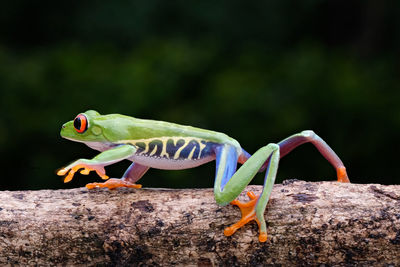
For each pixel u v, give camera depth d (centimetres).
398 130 1007
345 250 402
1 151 941
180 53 1110
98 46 1155
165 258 411
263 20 1406
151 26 1332
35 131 958
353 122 1021
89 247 411
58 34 1352
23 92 1008
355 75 1098
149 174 917
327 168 966
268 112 989
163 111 1008
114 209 418
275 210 407
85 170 380
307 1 1434
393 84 1123
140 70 1036
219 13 1366
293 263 407
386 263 402
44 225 410
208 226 407
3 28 1350
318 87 1042
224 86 1028
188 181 920
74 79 1023
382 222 399
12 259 412
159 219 410
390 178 1007
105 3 1335
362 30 1519
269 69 1120
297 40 1474
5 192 436
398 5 1498
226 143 419
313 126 1019
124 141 405
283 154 446
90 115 413
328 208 406
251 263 408
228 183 392
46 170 937
